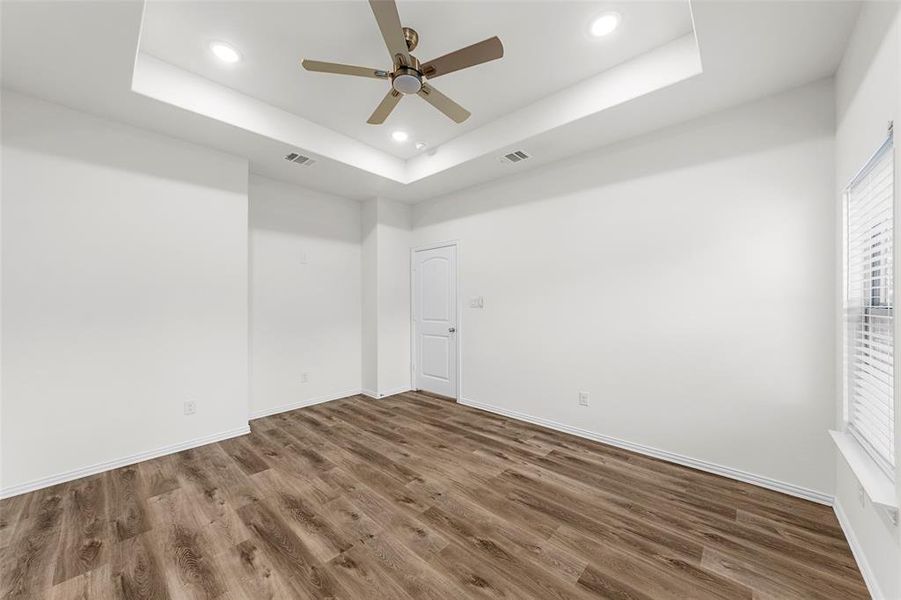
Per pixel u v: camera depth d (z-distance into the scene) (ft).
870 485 4.62
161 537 6.22
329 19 6.89
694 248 8.71
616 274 10.00
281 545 6.01
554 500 7.34
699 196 8.64
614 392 10.05
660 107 8.27
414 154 13.03
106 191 8.81
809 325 7.33
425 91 7.02
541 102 9.53
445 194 14.84
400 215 16.08
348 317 15.47
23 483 7.69
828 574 5.34
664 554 5.78
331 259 14.89
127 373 9.06
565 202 11.10
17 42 6.31
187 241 10.06
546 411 11.59
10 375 7.64
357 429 11.44
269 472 8.58
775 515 6.78
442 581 5.25
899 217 4.17
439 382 15.37
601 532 6.33
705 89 7.55
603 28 7.07
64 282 8.25
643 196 9.50
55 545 6.02
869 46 5.18
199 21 6.91
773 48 6.33
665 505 7.14
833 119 7.06
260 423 12.05
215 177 10.59
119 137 9.00
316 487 7.88
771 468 7.73
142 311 9.31
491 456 9.43
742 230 8.07
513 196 12.48
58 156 8.21
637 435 9.62
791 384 7.52
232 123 9.17
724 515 6.81
